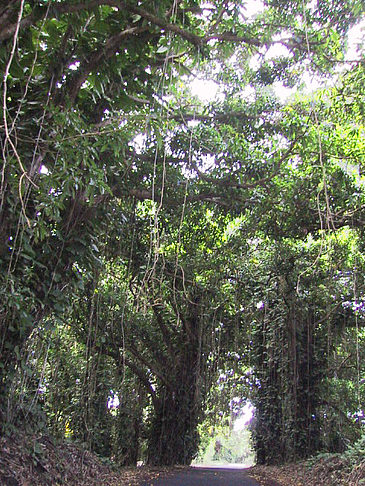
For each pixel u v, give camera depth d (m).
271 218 9.86
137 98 5.71
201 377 14.32
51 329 6.39
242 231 10.58
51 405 11.26
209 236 10.62
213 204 9.26
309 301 13.13
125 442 14.30
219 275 12.47
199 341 13.38
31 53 4.70
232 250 11.22
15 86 4.93
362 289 12.04
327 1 6.23
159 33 5.05
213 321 13.52
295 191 8.84
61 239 6.23
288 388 13.39
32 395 7.23
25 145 4.87
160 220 9.67
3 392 6.08
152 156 7.94
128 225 9.29
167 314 13.75
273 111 8.23
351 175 9.03
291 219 9.63
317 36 6.27
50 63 4.83
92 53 4.89
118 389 13.95
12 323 5.93
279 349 13.70
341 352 15.38
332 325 13.66
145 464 14.49
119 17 4.67
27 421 6.73
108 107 6.01
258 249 12.73
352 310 13.16
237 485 9.20
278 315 13.43
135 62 5.34
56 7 4.08
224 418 20.84
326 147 8.03
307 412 13.16
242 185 8.31
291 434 13.11
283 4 6.26
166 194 8.45
